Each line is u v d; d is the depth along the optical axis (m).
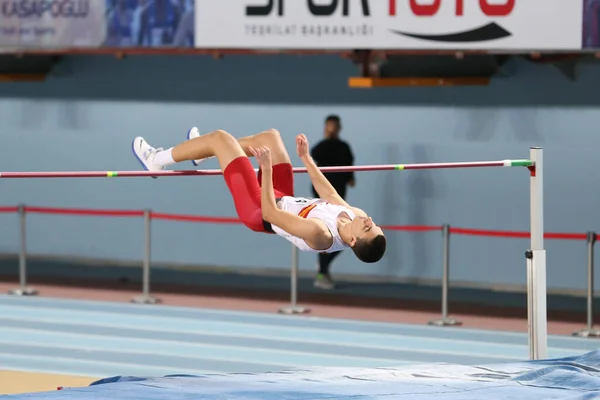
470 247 22.97
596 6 18.61
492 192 22.61
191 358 16.83
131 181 25.12
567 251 22.19
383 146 23.30
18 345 17.64
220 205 24.58
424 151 22.98
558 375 12.85
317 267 24.25
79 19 21.39
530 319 14.31
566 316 20.45
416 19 19.44
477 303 21.70
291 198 12.02
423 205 23.14
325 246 11.48
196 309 20.94
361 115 23.41
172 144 24.64
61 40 21.53
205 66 24.33
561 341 18.19
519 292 22.84
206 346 17.73
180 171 12.49
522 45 19.02
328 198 12.27
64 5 21.48
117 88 24.95
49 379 15.27
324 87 23.62
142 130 24.84
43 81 25.47
